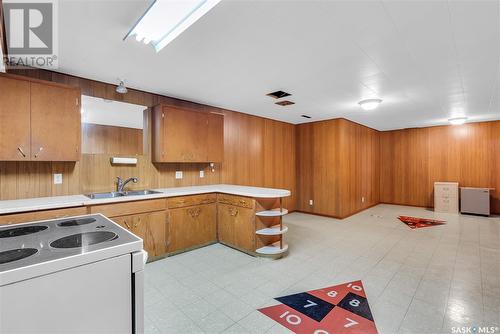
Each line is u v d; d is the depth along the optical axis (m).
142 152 3.46
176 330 1.81
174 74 2.81
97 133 3.06
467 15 1.73
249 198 3.26
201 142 3.81
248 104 4.18
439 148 6.51
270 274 2.72
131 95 3.31
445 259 3.14
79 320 0.87
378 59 2.44
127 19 1.73
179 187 3.84
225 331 1.80
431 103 4.11
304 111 4.74
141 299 1.03
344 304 2.14
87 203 2.46
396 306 2.11
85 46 2.13
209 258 3.14
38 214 2.19
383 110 4.64
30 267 0.77
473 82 3.07
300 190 6.05
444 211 6.07
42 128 2.44
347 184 5.59
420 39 2.06
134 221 2.84
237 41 2.08
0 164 2.45
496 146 5.76
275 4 1.60
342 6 1.63
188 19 1.64
